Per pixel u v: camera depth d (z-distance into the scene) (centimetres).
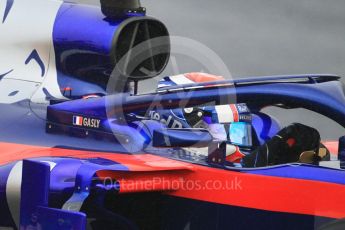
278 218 1622
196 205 1669
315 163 1758
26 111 1839
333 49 3744
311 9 4147
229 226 1653
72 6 2003
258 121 2178
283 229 1627
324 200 1600
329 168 1642
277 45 3744
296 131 1764
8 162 1661
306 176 1616
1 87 1892
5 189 1617
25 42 1959
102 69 1909
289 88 1705
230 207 1647
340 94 1702
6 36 1953
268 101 1730
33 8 1981
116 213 1711
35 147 1725
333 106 1691
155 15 3950
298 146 1764
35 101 1881
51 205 1567
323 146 1842
